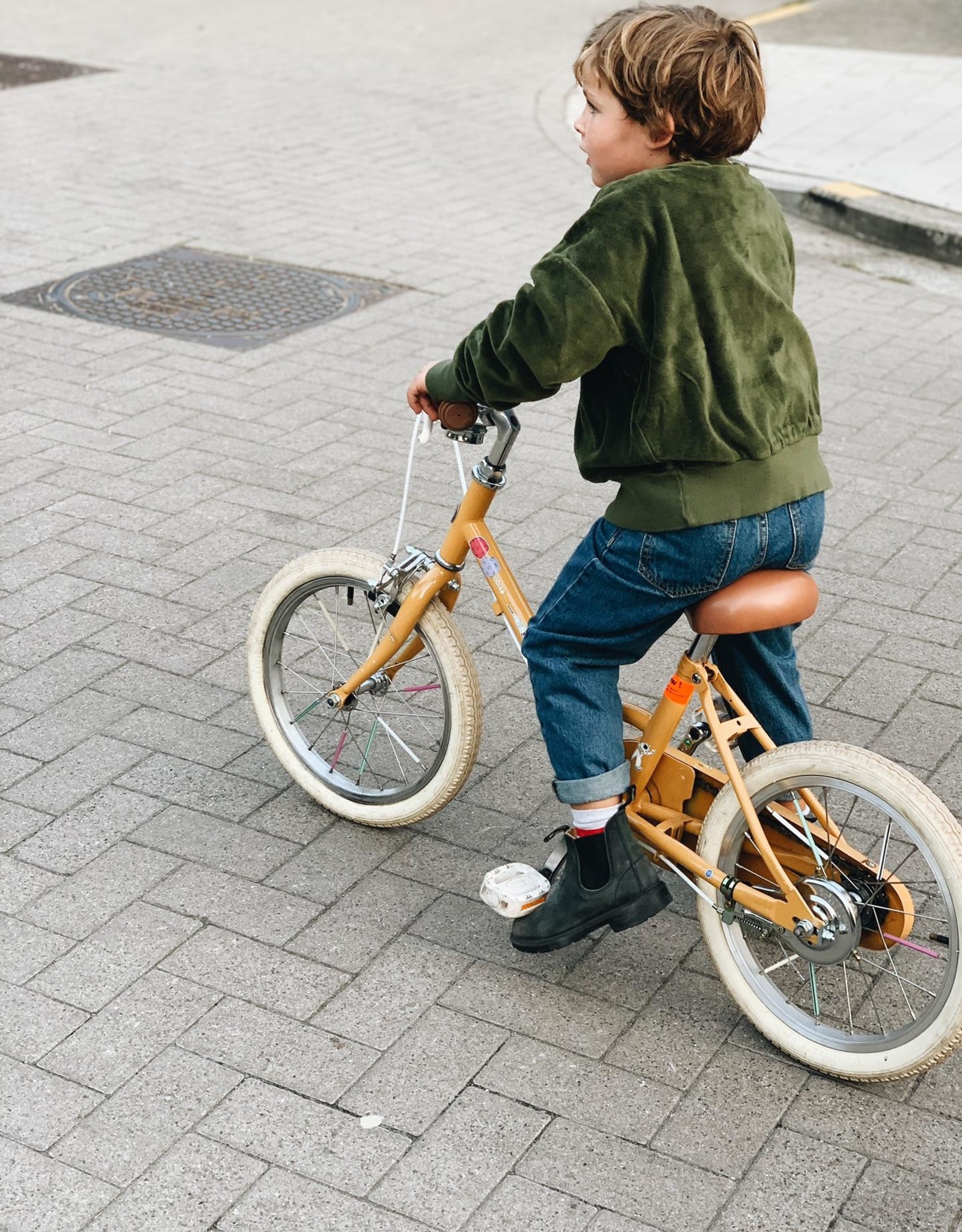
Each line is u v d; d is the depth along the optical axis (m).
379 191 9.19
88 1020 2.90
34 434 5.70
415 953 3.12
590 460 2.68
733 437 2.55
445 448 5.69
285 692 3.94
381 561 3.36
